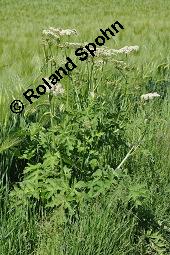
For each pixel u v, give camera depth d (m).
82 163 3.74
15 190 3.68
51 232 3.26
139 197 3.76
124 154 4.41
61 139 3.59
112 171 3.53
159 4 29.97
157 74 6.90
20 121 4.09
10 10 26.62
